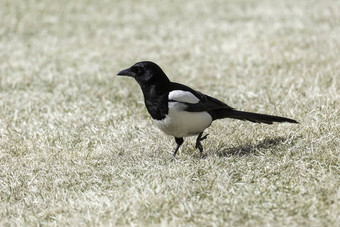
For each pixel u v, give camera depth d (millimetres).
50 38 22281
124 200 8000
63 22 24938
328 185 7930
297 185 8148
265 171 8773
